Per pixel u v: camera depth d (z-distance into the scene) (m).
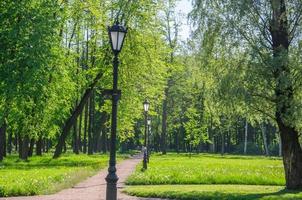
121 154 75.50
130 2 41.59
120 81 42.84
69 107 48.56
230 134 103.81
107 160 46.03
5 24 22.05
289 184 21.86
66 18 41.28
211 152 103.44
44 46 21.67
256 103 20.69
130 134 67.75
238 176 26.89
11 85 20.88
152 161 48.22
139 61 42.03
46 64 21.84
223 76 21.09
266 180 26.05
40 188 20.72
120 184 25.22
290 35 21.14
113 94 14.39
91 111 70.19
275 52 20.31
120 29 14.40
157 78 48.94
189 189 21.69
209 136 97.00
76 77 45.72
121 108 49.94
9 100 22.72
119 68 41.66
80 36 48.03
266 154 85.56
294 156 21.83
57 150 46.59
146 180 25.45
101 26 42.72
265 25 20.97
